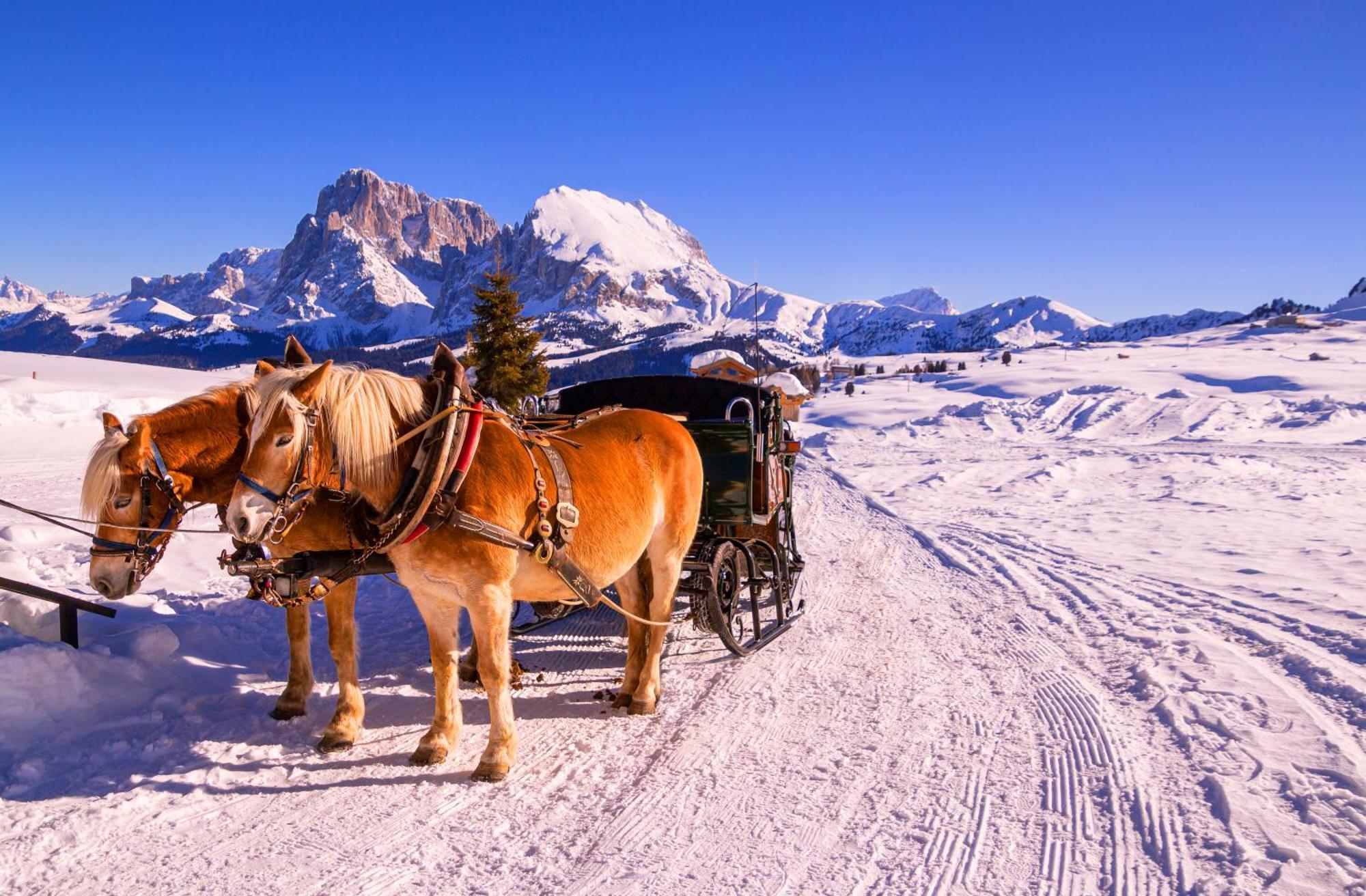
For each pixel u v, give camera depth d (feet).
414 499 14.07
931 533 42.29
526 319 121.90
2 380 97.55
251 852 12.75
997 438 110.52
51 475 51.70
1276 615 24.14
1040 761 15.66
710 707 18.80
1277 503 47.78
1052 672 20.70
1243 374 203.21
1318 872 11.44
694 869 12.26
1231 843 12.37
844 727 17.54
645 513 17.62
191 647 20.86
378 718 17.93
